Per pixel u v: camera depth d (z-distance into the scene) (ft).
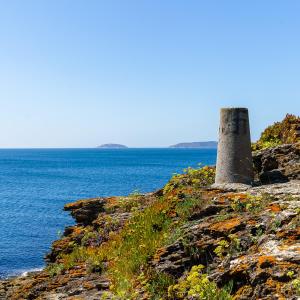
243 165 61.26
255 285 33.45
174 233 46.65
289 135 81.05
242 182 60.90
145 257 44.88
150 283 40.70
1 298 52.70
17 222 177.27
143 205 69.15
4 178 403.95
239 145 61.41
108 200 74.74
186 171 69.92
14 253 128.88
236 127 61.62
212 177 66.13
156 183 321.93
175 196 56.39
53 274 54.85
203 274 37.60
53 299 44.47
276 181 61.36
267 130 88.07
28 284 53.88
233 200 49.85
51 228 165.58
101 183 332.80
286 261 33.78
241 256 37.58
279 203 45.75
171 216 52.85
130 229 56.39
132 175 414.41
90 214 73.46
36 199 249.34
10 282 60.64
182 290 36.52
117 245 55.57
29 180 378.73
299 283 30.45
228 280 35.73
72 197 255.29
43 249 133.69
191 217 49.70
